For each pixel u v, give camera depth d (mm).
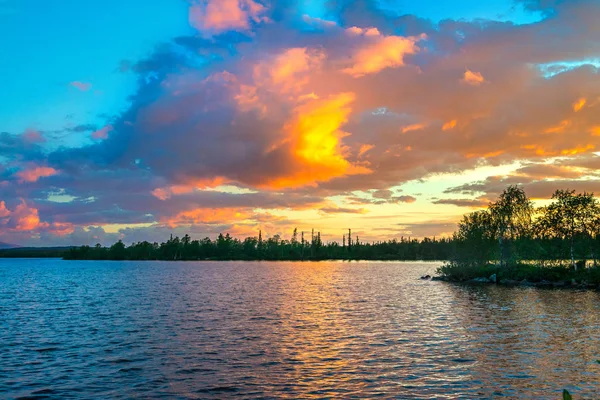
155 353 26094
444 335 31531
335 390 19078
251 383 20109
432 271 155500
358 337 31000
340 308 48625
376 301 56250
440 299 57562
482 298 57250
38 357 25141
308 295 65312
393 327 35250
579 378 20547
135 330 34156
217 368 22703
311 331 33500
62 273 150625
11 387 19531
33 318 41375
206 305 52062
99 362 23953
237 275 131750
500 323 36406
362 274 135125
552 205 82125
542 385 19562
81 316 42562
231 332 33125
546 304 48938
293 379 20734
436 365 23094
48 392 18859
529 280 79438
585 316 39469
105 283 95312
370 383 20047
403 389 19156
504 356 24859
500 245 91688
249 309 47906
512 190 91250
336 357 25000
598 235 78688
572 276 74438
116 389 19281
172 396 18328
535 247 87250
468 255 96062
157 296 64125
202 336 31500
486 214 93812
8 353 26156
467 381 20266
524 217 89500
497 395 18297
